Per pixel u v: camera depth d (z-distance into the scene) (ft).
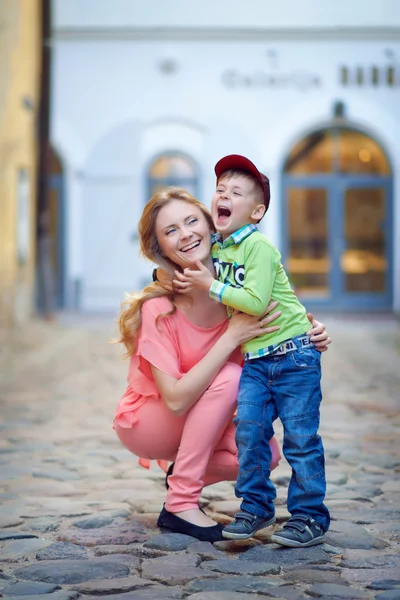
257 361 12.05
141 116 70.90
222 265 12.07
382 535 12.48
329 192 70.85
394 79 70.64
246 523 11.76
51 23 59.72
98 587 10.21
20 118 55.77
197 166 71.10
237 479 12.07
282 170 71.15
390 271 70.44
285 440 11.91
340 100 70.54
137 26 70.64
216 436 12.40
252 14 70.74
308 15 70.74
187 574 10.69
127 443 13.07
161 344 12.51
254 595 9.93
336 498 14.65
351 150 70.90
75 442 19.85
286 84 70.95
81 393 27.96
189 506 12.38
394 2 70.44
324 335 12.05
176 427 12.65
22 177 55.77
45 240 60.70
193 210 12.34
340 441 19.97
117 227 70.54
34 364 35.96
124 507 14.06
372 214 70.59
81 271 70.44
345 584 10.30
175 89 71.00
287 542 11.63
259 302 11.64
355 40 70.79
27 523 13.12
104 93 70.74
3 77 51.90
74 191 70.49
